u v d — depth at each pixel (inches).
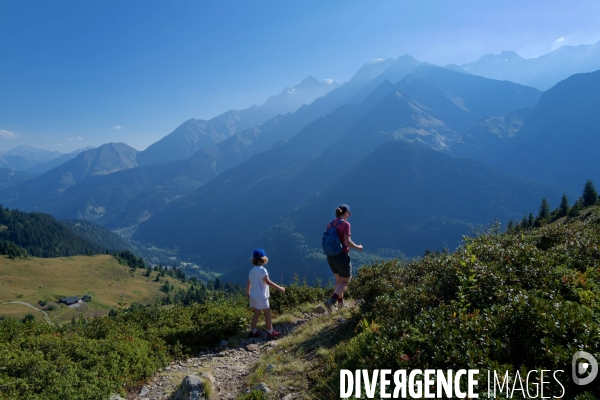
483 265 250.5
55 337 298.2
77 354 264.7
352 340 228.2
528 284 225.5
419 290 256.7
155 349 310.0
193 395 217.3
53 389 215.0
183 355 316.8
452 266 269.7
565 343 146.2
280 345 298.2
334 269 329.1
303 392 198.7
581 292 195.9
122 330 339.6
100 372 246.2
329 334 282.0
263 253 358.6
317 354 246.1
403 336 186.2
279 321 395.9
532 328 157.2
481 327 168.9
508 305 178.2
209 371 269.4
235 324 374.3
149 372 272.4
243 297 525.0
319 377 207.8
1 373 225.0
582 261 253.6
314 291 517.7
